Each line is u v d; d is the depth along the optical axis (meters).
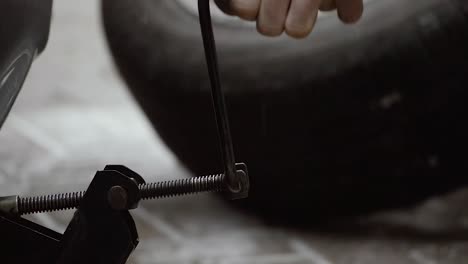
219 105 1.40
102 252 1.38
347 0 1.56
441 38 2.34
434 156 2.43
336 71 2.35
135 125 3.66
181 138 2.64
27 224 1.43
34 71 4.36
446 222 2.62
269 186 2.53
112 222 1.38
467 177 2.49
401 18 2.36
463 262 2.37
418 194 2.51
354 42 2.35
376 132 2.38
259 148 2.45
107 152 3.33
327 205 2.55
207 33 1.39
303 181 2.48
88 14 5.23
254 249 2.49
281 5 1.51
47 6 1.50
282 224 2.65
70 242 1.39
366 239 2.53
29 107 3.87
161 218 2.72
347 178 2.46
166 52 2.58
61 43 4.79
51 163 3.19
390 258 2.41
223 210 2.76
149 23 2.67
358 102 2.35
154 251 2.47
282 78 2.38
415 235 2.54
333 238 2.55
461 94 2.36
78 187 2.96
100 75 4.36
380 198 2.51
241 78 2.42
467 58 2.34
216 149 2.55
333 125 2.38
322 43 2.38
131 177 1.40
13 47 1.38
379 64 2.33
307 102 2.37
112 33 2.76
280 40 2.43
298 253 2.46
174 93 2.56
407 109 2.36
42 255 1.41
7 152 3.28
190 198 2.87
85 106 3.91
